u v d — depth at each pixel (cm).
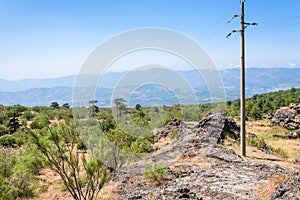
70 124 697
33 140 639
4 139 2028
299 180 708
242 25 1495
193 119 1345
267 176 955
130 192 880
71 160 686
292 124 3262
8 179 988
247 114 4197
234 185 884
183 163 1170
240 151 1501
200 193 817
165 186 905
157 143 1259
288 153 1914
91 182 679
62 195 930
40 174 1228
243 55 1500
